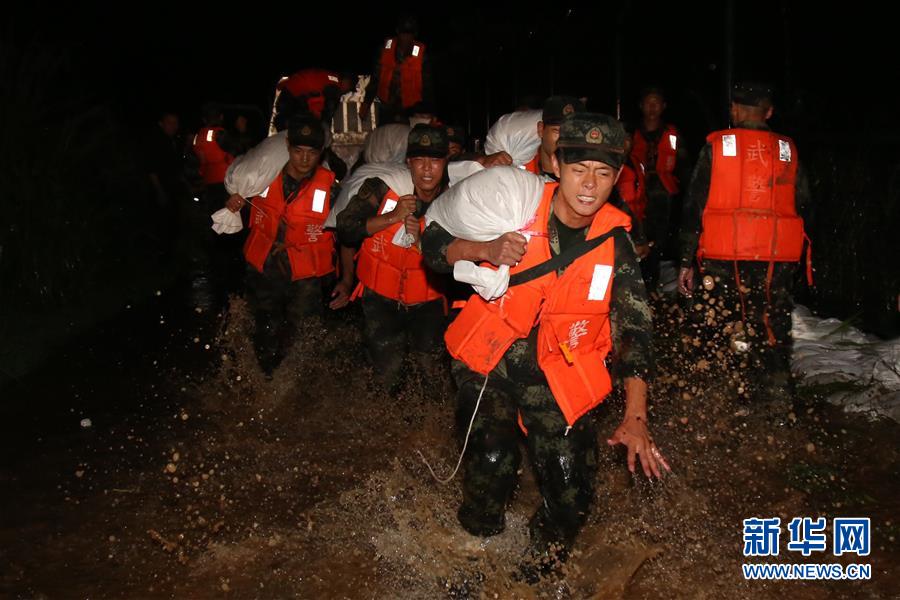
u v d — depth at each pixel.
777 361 5.52
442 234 3.58
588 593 3.81
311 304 6.38
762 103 5.48
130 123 19.03
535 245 3.43
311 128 5.99
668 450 5.21
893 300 8.02
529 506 4.56
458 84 18.88
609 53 13.50
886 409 5.56
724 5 8.92
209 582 4.00
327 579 3.98
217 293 10.58
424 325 5.75
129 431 5.84
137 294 10.41
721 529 4.37
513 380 3.65
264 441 5.62
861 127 9.59
